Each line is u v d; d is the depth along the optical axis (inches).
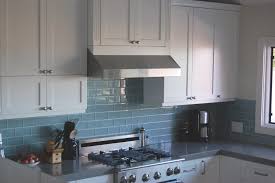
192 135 199.3
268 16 189.0
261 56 192.5
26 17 141.4
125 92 180.9
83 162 155.4
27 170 93.1
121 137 178.4
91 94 171.5
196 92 185.5
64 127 161.0
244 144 193.8
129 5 161.0
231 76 198.8
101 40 154.9
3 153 145.8
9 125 153.7
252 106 197.5
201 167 177.0
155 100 178.7
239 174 176.7
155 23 168.9
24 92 142.6
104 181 147.5
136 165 153.4
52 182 83.8
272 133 189.8
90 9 153.5
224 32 193.8
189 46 181.0
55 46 147.8
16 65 140.5
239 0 193.6
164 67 163.2
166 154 167.8
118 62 155.3
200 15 183.9
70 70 151.6
